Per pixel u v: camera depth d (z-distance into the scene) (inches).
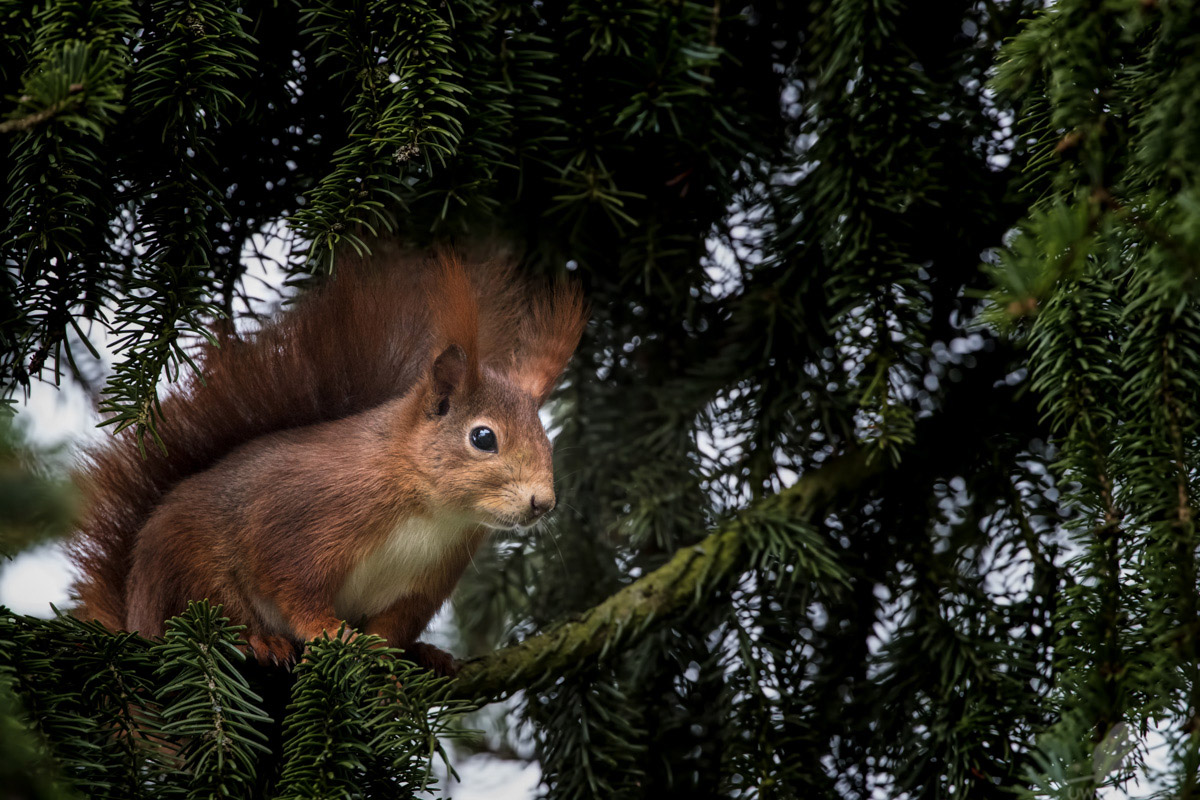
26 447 177.8
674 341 274.5
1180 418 162.6
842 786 241.0
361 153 193.5
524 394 250.7
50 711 163.9
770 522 237.9
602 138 225.6
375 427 242.8
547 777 242.8
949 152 234.1
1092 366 176.6
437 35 192.4
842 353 242.7
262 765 203.0
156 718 187.5
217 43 184.4
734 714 236.4
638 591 235.3
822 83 225.9
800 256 246.1
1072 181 165.6
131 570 232.5
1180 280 145.1
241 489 230.7
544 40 210.7
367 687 183.6
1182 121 141.9
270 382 247.9
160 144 185.3
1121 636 166.9
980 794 211.8
